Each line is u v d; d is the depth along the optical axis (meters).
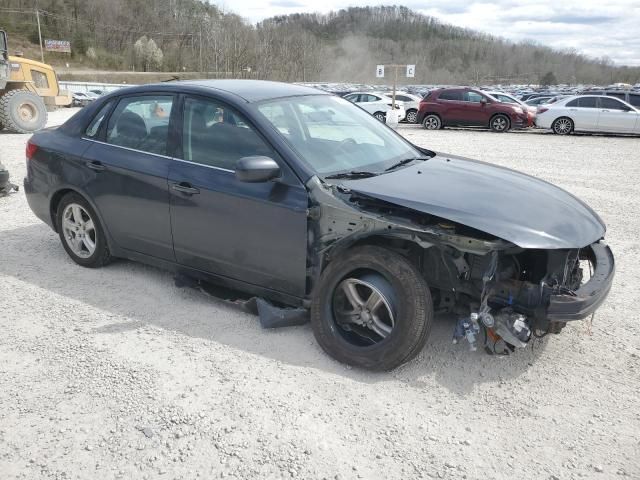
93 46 114.88
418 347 3.27
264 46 93.50
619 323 4.11
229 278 4.02
